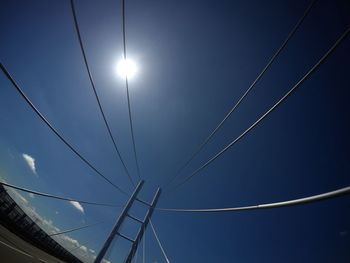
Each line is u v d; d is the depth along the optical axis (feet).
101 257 79.66
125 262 89.25
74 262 116.37
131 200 100.12
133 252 90.84
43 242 78.38
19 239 58.44
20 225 63.82
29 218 67.51
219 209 24.39
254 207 17.29
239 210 19.69
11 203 57.36
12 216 59.36
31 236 68.18
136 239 93.97
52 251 84.48
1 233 47.39
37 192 38.75
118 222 91.35
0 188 51.29
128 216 97.04
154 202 107.24
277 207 13.88
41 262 46.14
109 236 86.17
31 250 56.24
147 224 100.22
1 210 53.11
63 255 97.71
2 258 31.83
